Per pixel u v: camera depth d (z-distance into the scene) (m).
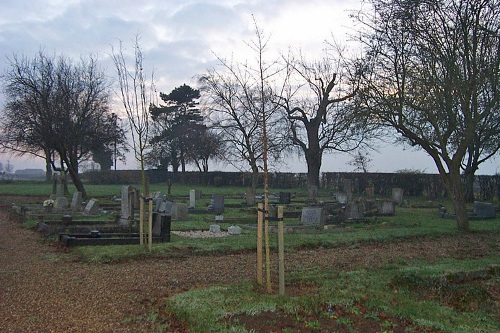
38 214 21.62
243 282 8.92
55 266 11.00
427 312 7.11
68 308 7.52
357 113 17.66
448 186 18.03
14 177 79.75
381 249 13.77
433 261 11.77
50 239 15.04
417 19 16.33
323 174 52.38
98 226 16.11
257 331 6.01
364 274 9.80
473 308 8.12
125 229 15.66
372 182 44.53
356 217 21.45
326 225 18.53
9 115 33.78
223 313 6.61
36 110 31.09
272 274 9.97
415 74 16.48
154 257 12.12
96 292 8.51
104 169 64.00
